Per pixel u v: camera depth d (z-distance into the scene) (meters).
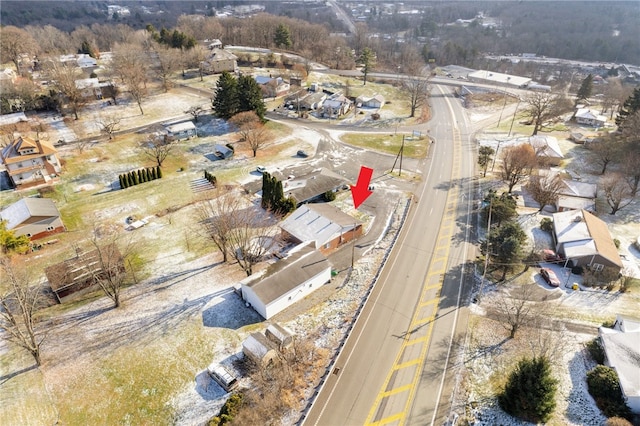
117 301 49.06
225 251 56.34
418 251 59.28
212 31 187.12
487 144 99.12
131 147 93.50
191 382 39.78
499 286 52.00
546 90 147.00
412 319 47.19
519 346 43.19
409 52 190.88
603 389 36.78
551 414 35.75
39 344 41.34
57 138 97.44
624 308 48.03
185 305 49.53
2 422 36.53
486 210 66.00
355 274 54.75
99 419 36.62
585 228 57.53
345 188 76.62
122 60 125.44
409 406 37.41
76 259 53.84
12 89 111.88
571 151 93.62
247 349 41.19
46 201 65.56
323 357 42.28
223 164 86.19
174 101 121.62
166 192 75.25
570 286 51.66
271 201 67.81
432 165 87.44
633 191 71.94
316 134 103.12
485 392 38.59
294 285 48.72
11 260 54.47
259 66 157.25
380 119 115.44
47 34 178.25
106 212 68.94
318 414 36.59
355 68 170.12
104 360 42.31
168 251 59.44
